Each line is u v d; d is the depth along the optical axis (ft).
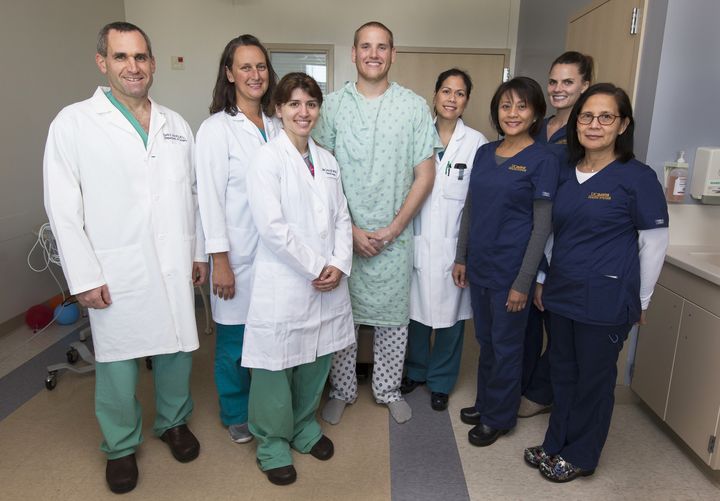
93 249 5.65
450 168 7.18
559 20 11.39
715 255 6.96
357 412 7.69
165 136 5.97
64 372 8.84
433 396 7.88
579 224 5.65
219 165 6.12
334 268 5.98
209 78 15.53
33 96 11.48
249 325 5.79
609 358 5.72
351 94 6.77
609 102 5.31
